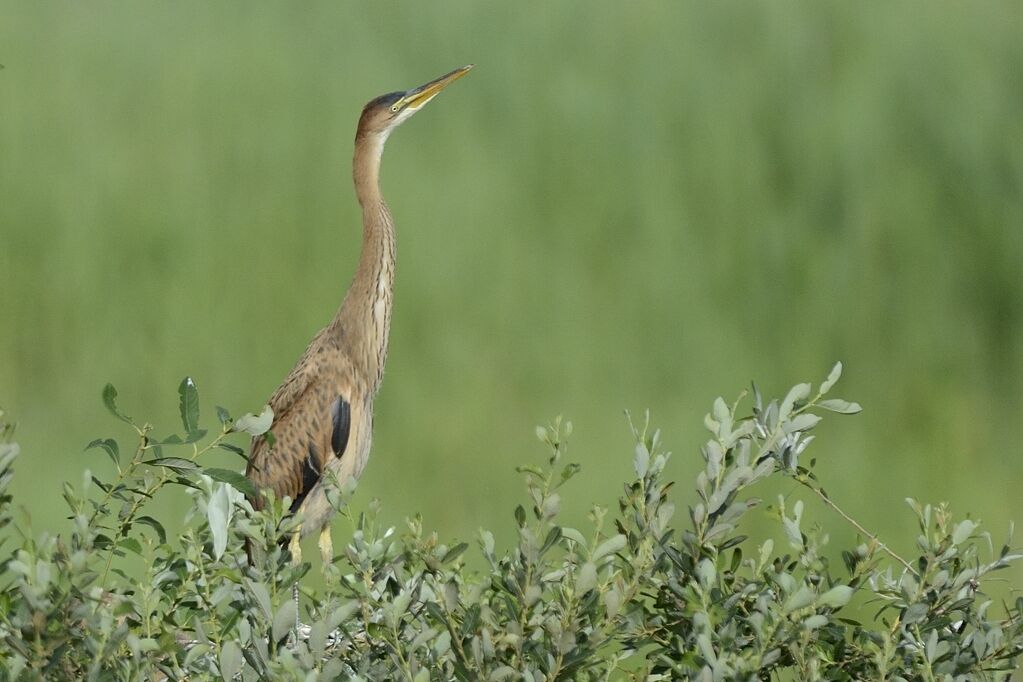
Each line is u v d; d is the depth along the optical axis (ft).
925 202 95.25
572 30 112.57
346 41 114.93
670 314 90.02
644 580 28.53
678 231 94.79
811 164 98.63
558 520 69.21
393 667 27.91
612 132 103.55
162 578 29.12
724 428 29.25
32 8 118.73
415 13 116.67
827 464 75.56
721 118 103.09
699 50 109.09
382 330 54.90
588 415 81.00
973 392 85.76
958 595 30.48
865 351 88.89
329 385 53.52
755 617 27.22
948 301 91.71
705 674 26.35
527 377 84.69
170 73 107.34
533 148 102.58
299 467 53.01
